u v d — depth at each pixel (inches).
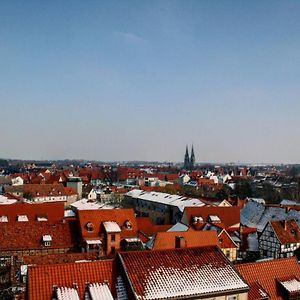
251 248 3216.0
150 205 5300.2
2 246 2780.5
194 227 3388.3
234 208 3882.9
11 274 2046.0
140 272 1531.7
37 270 1472.7
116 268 1571.1
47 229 2994.6
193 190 7367.1
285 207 3794.3
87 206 4480.8
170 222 4852.4
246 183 7746.1
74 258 2176.4
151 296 1449.3
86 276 1507.1
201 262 1659.7
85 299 1438.2
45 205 3572.8
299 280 1802.4
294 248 3112.7
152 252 1644.9
